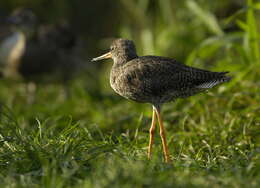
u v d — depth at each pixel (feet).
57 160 26.00
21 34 55.47
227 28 52.95
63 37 56.29
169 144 32.96
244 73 39.32
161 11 58.34
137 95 30.50
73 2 63.52
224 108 38.24
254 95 39.01
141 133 35.53
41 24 61.57
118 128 40.19
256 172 25.84
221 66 41.14
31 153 26.84
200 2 53.72
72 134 30.19
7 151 28.45
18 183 24.35
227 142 33.04
